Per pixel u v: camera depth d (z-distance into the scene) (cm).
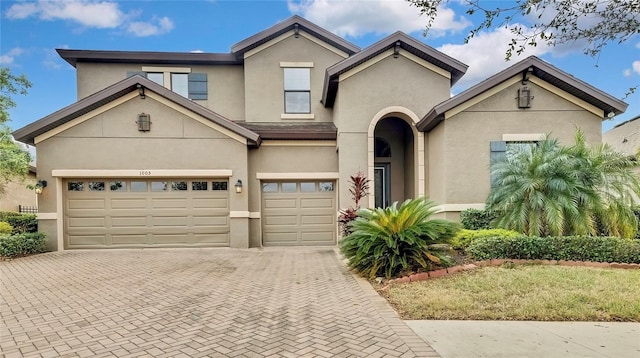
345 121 1362
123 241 1305
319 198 1443
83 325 541
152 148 1299
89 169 1274
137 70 1647
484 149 1173
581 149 978
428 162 1356
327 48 1645
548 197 938
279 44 1641
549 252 878
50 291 734
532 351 444
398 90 1369
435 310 590
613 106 1140
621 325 534
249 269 945
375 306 621
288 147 1430
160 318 570
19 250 1139
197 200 1334
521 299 629
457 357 428
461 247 961
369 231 841
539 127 1173
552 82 1170
